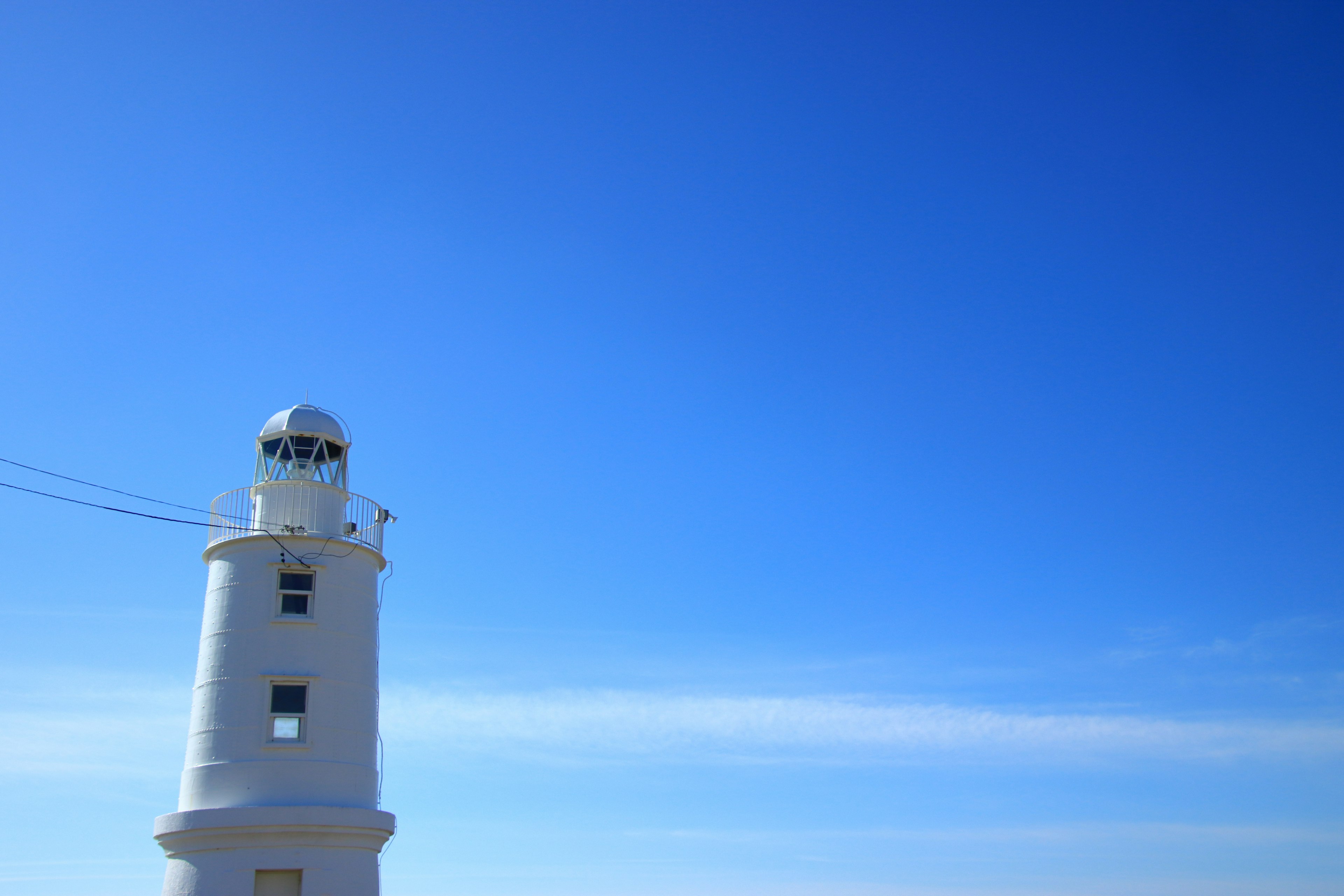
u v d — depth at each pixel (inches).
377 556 1533.0
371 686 1480.1
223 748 1376.7
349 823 1357.0
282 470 1529.3
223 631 1434.5
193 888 1307.8
